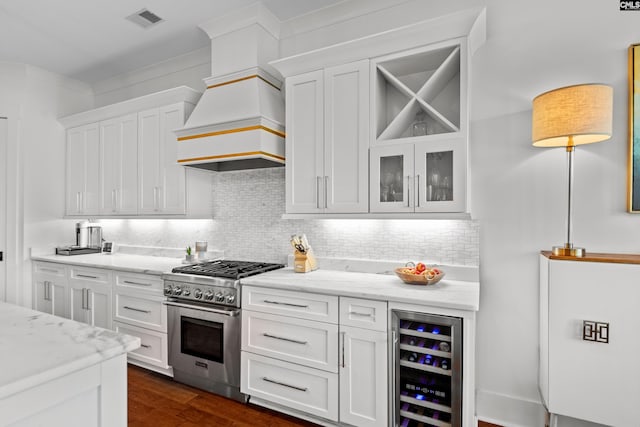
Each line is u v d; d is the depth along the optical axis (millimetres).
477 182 2256
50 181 3795
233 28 2787
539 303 2088
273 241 2984
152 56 3449
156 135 3160
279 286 2170
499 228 2199
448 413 1813
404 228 2467
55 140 3840
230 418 2184
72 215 3789
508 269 2174
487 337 2229
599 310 1695
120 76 3885
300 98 2477
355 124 2273
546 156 2086
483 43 2225
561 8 2041
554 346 1789
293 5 2670
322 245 2754
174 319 2605
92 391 956
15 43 3189
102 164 3541
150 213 3189
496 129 2205
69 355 912
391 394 1859
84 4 2604
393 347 1860
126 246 3816
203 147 2672
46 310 3490
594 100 1683
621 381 1658
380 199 2197
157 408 2285
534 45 2107
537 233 2102
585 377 1724
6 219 3543
